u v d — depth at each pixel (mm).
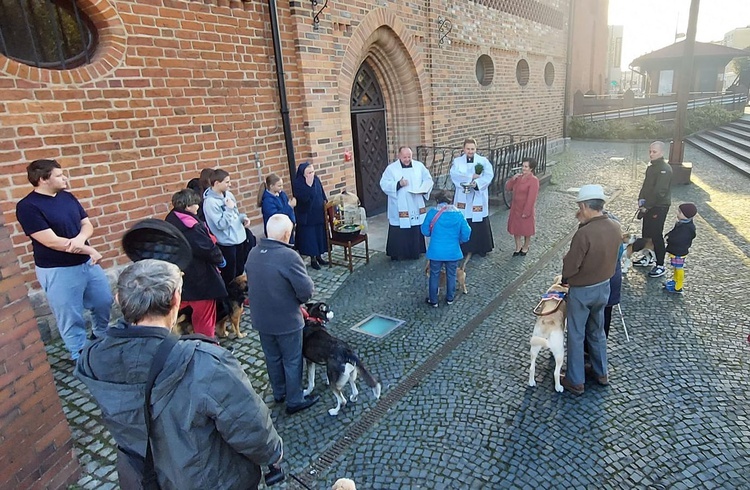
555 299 3926
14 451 2627
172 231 2832
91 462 3229
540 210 9680
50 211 3814
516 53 13672
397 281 6414
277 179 6035
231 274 5484
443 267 5762
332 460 3232
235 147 6352
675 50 28828
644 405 3607
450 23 10320
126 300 1598
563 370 4133
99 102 4930
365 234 6973
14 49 4523
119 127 5117
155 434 1604
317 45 7164
